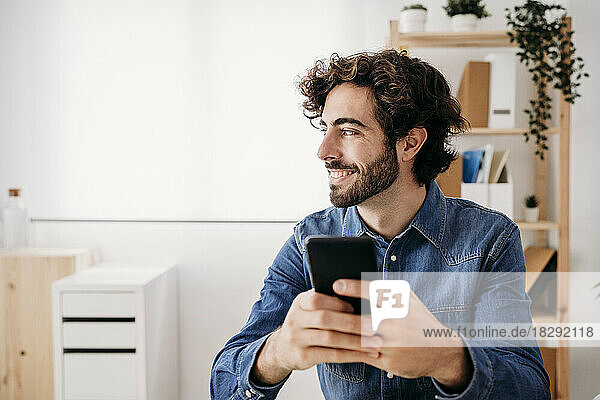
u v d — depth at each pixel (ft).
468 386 1.99
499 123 5.75
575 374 5.75
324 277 1.96
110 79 7.11
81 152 7.19
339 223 3.00
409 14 5.92
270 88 7.01
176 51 7.06
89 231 7.25
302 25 6.93
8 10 7.06
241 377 2.45
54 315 6.21
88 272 6.72
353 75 2.56
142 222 7.22
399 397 2.72
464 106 5.77
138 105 7.13
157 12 7.05
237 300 7.22
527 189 6.02
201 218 7.20
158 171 7.18
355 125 2.55
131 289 6.16
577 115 5.86
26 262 6.60
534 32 5.64
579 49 5.75
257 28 6.98
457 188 5.49
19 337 6.64
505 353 2.38
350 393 2.78
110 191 7.22
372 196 2.66
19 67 7.10
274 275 3.05
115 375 6.24
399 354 1.91
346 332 1.92
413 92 2.62
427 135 2.73
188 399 7.27
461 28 5.92
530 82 5.98
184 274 7.25
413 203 2.77
